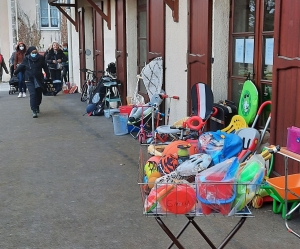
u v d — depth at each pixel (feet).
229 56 19.34
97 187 16.58
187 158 12.04
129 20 30.32
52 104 38.37
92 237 12.49
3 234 12.78
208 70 19.52
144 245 11.96
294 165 13.85
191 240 12.15
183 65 22.43
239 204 8.55
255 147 15.38
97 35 38.45
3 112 34.63
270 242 11.94
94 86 37.47
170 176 10.56
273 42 15.97
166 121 24.53
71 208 14.60
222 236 12.34
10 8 64.13
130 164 19.49
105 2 35.22
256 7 17.29
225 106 18.58
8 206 14.87
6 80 63.31
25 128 28.04
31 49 31.65
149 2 26.30
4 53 64.44
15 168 19.21
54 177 17.85
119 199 15.31
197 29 20.48
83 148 22.50
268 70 16.88
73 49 48.37
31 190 16.37
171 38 23.59
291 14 13.61
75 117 31.65
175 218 13.58
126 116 25.43
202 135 14.74
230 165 8.72
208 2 19.08
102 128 27.45
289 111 13.94
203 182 8.54
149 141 22.43
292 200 12.76
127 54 30.91
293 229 12.62
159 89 24.77
